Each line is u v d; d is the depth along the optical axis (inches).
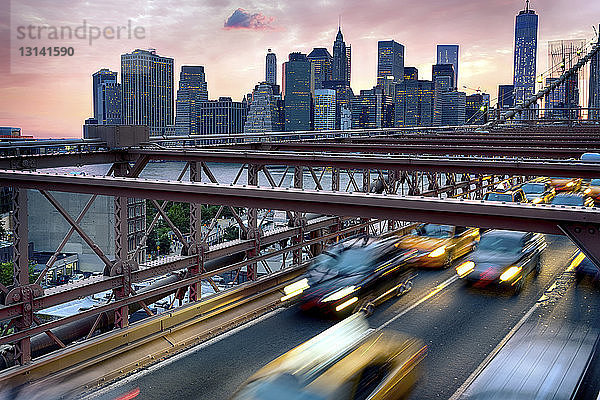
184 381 446.6
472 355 482.6
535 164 524.4
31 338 449.4
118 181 406.9
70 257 1115.9
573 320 577.9
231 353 504.7
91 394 422.9
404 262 700.0
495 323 575.5
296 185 700.0
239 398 337.4
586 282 759.1
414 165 566.3
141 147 636.1
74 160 561.9
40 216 1038.4
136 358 481.1
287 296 659.4
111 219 1019.3
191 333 538.6
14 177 439.5
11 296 422.6
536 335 489.4
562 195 1264.8
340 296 611.8
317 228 779.4
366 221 885.2
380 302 641.6
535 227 277.7
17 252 437.4
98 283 474.6
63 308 896.9
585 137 1015.0
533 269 782.5
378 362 390.6
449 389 415.5
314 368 362.9
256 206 362.6
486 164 546.6
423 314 608.1
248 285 629.0
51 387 419.5
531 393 365.1
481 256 746.8
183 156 622.2
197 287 573.0
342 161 595.2
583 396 358.9
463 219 299.0
